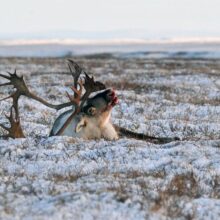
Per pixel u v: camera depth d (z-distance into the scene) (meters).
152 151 44.28
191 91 103.94
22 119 64.12
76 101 48.44
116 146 45.41
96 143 46.66
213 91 104.81
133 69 156.38
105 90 48.84
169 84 113.38
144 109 77.94
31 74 133.12
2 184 35.47
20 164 41.53
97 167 40.09
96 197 31.75
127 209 30.33
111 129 49.88
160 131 60.06
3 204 31.12
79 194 31.95
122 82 109.94
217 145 47.72
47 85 107.00
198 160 41.75
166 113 75.06
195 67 166.50
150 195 32.66
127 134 52.38
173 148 44.81
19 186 34.81
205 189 35.44
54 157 43.12
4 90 99.19
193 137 54.53
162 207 30.88
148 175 37.84
